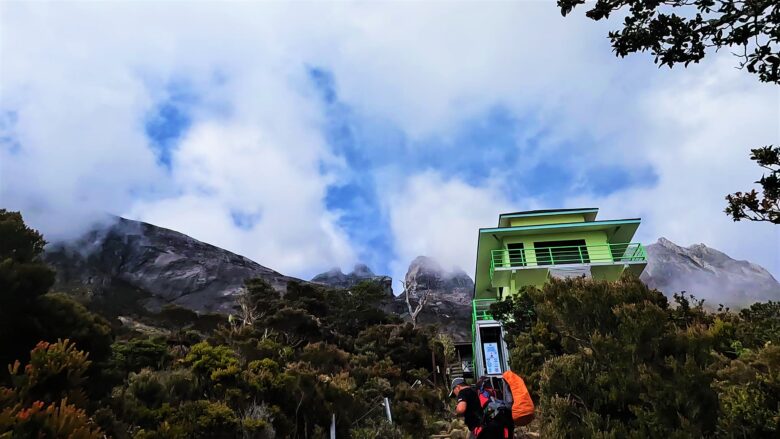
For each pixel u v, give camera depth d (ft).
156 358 44.11
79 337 25.35
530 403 15.85
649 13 13.84
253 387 35.65
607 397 24.52
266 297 92.84
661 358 24.66
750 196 18.58
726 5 12.76
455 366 90.53
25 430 16.12
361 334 90.58
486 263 87.86
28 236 28.50
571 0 14.47
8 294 23.59
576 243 78.33
